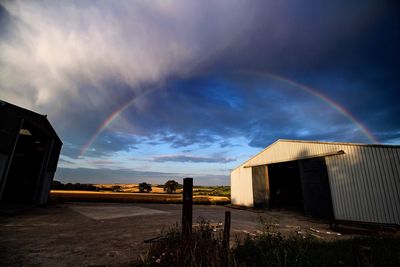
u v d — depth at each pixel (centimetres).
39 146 1664
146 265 397
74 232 730
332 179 1348
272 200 2222
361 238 701
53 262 437
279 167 2202
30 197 1561
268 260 398
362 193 1187
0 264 412
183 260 380
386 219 1068
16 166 1576
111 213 1345
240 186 2211
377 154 1156
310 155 1527
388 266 419
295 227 1012
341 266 409
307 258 420
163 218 1155
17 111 1170
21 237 632
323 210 1362
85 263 435
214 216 1359
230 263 388
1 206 1250
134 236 682
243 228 913
